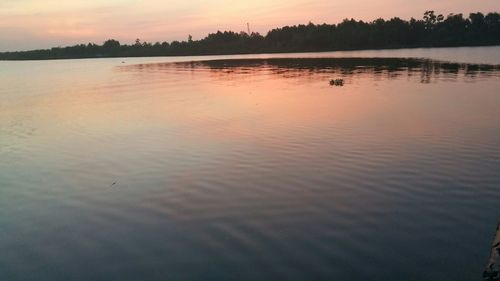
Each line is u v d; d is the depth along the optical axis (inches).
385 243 342.3
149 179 525.3
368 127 745.0
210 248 348.8
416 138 657.6
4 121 991.6
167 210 431.5
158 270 321.1
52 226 411.2
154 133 776.3
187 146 667.4
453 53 3526.1
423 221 377.4
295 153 600.7
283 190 465.7
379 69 2112.5
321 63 2800.2
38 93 1595.7
